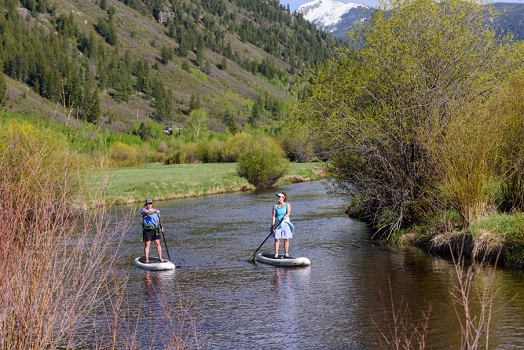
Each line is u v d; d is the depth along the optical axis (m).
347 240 18.59
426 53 17.97
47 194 5.11
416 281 12.19
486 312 9.64
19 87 135.88
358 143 17.95
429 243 15.81
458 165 15.18
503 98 15.34
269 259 15.06
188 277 13.54
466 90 17.58
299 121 20.80
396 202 17.70
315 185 45.41
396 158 17.80
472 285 11.45
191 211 28.67
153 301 11.20
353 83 18.72
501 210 15.70
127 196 33.97
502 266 12.88
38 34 192.25
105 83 182.75
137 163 70.94
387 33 18.34
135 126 122.19
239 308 10.68
